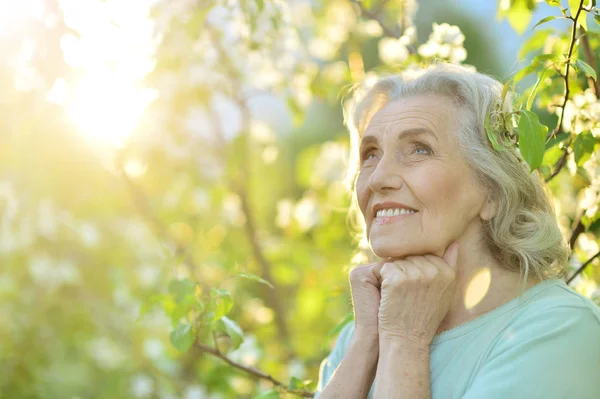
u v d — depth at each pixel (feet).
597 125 6.54
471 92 5.77
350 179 6.91
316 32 12.12
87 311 16.21
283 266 14.17
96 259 16.33
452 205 5.67
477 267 5.74
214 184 13.96
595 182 6.98
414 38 8.13
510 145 5.72
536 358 5.06
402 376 5.44
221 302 6.82
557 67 6.04
